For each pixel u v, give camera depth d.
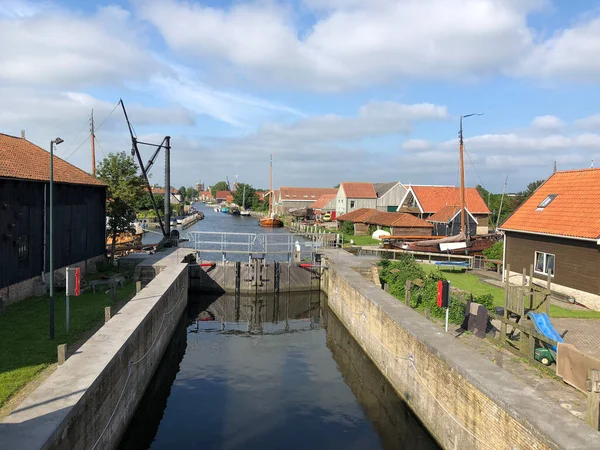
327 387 16.36
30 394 9.19
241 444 12.31
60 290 20.31
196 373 17.48
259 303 29.69
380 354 17.06
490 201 71.50
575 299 20.61
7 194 17.22
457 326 16.67
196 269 30.86
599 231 19.47
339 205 76.38
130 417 12.98
